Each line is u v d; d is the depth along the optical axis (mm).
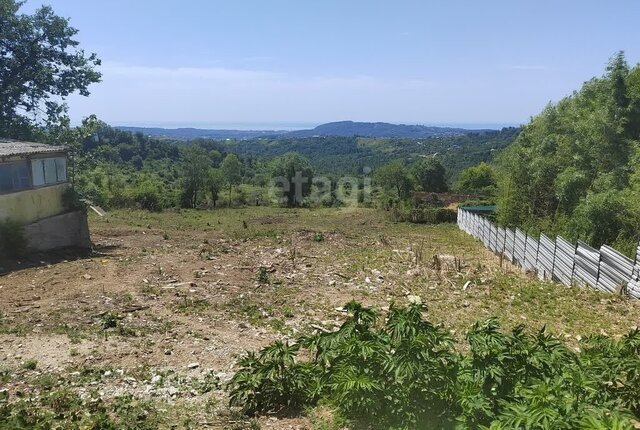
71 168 28516
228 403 6051
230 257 17594
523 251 19516
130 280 13148
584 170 19844
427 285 14211
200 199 47094
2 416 5414
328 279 14672
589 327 10320
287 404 5812
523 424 3615
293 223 31781
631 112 19172
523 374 4480
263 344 8797
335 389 4953
